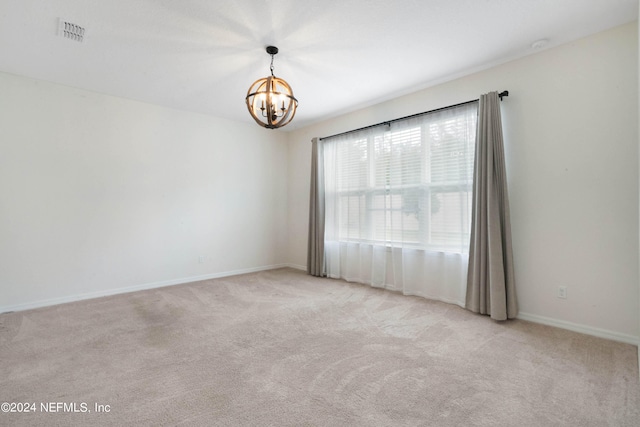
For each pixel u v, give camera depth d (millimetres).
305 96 3959
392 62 3045
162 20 2352
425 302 3471
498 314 2832
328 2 2168
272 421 1517
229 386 1823
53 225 3463
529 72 2877
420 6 2215
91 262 3711
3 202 3182
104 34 2531
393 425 1485
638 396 1696
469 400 1679
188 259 4531
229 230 4992
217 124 4852
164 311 3195
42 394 1739
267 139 5500
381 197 4102
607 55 2477
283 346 2359
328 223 4828
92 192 3723
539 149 2805
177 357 2184
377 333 2604
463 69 3189
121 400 1686
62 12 2240
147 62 3016
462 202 3297
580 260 2600
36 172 3363
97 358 2166
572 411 1581
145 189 4137
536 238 2822
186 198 4516
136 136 4062
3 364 2080
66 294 3537
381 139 4105
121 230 3938
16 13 2240
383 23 2414
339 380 1886
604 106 2488
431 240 3564
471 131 3227
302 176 5477
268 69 3174
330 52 2850
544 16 2328
